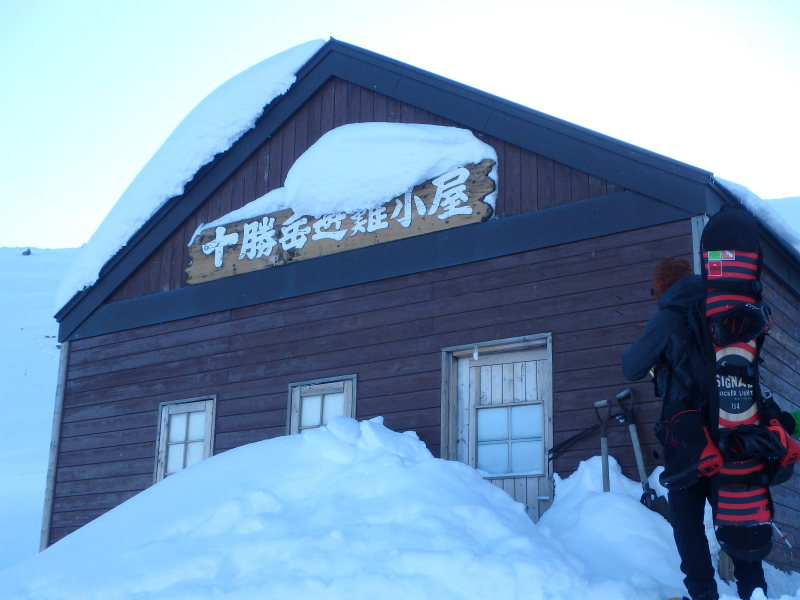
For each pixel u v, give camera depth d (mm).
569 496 6125
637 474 6406
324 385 8344
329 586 4266
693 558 3633
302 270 8828
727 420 3512
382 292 8250
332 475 5562
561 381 7004
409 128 8484
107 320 10242
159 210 10109
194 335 9453
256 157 9680
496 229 7695
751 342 3627
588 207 7242
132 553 5141
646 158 6977
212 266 9531
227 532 5070
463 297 7738
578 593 4164
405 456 5883
